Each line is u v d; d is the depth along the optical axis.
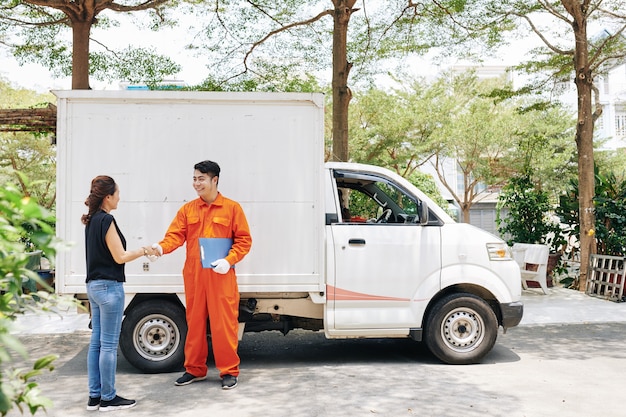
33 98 23.16
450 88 24.08
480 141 24.27
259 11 12.91
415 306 6.40
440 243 6.49
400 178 6.71
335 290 6.31
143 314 6.14
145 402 5.20
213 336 5.62
